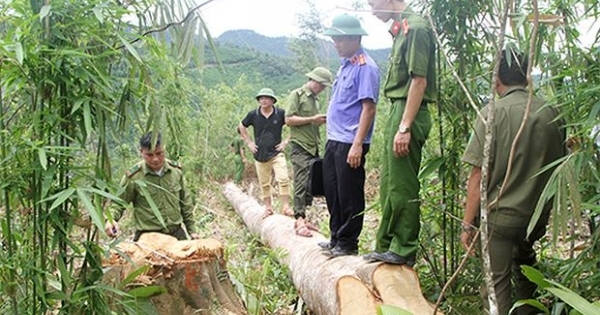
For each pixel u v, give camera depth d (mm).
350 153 3938
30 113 2447
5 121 2484
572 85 3109
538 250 4145
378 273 3402
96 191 2340
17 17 2367
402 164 3422
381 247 3617
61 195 2268
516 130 2955
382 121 10086
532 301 2578
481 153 3023
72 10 2373
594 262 2877
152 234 3945
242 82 15914
